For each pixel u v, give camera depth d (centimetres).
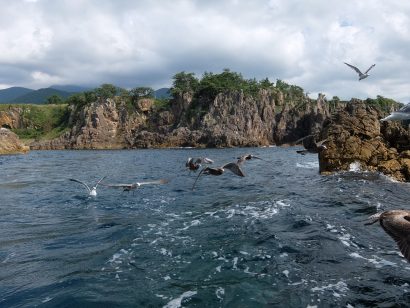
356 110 4541
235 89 17725
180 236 2098
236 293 1419
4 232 2269
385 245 1870
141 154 11350
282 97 18288
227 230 2173
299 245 1881
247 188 3641
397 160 3984
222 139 15375
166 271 1633
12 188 4019
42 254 1870
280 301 1355
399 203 2766
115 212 2736
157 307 1328
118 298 1390
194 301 1367
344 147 4222
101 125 18112
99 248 1941
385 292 1406
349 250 1809
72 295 1408
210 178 4481
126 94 19950
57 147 17975
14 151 11769
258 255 1778
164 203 3011
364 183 3541
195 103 17975
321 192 3206
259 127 16262
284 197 3066
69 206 2989
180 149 14738
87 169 6425
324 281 1504
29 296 1418
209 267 1666
